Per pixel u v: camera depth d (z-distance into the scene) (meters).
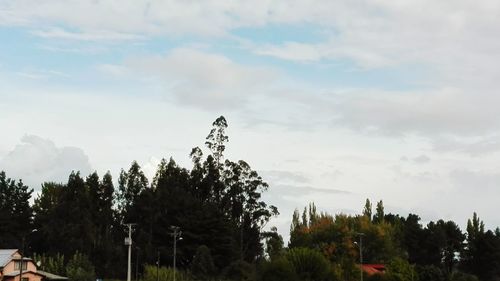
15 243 141.12
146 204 153.50
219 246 141.12
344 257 133.88
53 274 117.31
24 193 161.50
